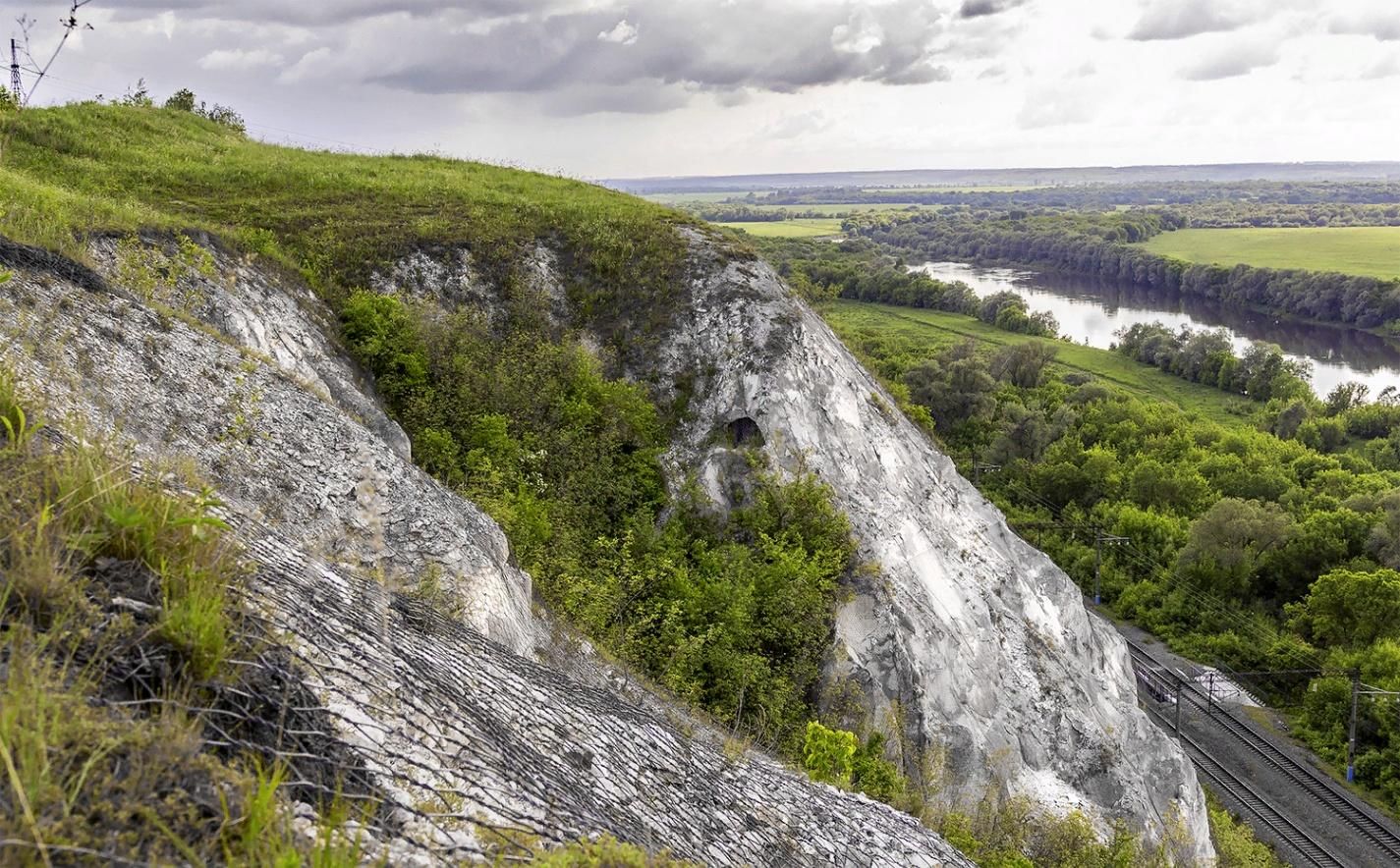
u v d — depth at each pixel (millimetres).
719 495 21984
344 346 20531
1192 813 24797
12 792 3256
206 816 3672
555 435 21516
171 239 17453
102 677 4012
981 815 18438
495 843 5027
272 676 4824
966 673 21234
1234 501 48375
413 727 5520
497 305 24672
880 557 21750
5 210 13141
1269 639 43156
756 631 18578
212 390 11461
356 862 3691
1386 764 34562
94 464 5109
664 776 8578
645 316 25688
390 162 34531
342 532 10836
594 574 17797
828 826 9867
